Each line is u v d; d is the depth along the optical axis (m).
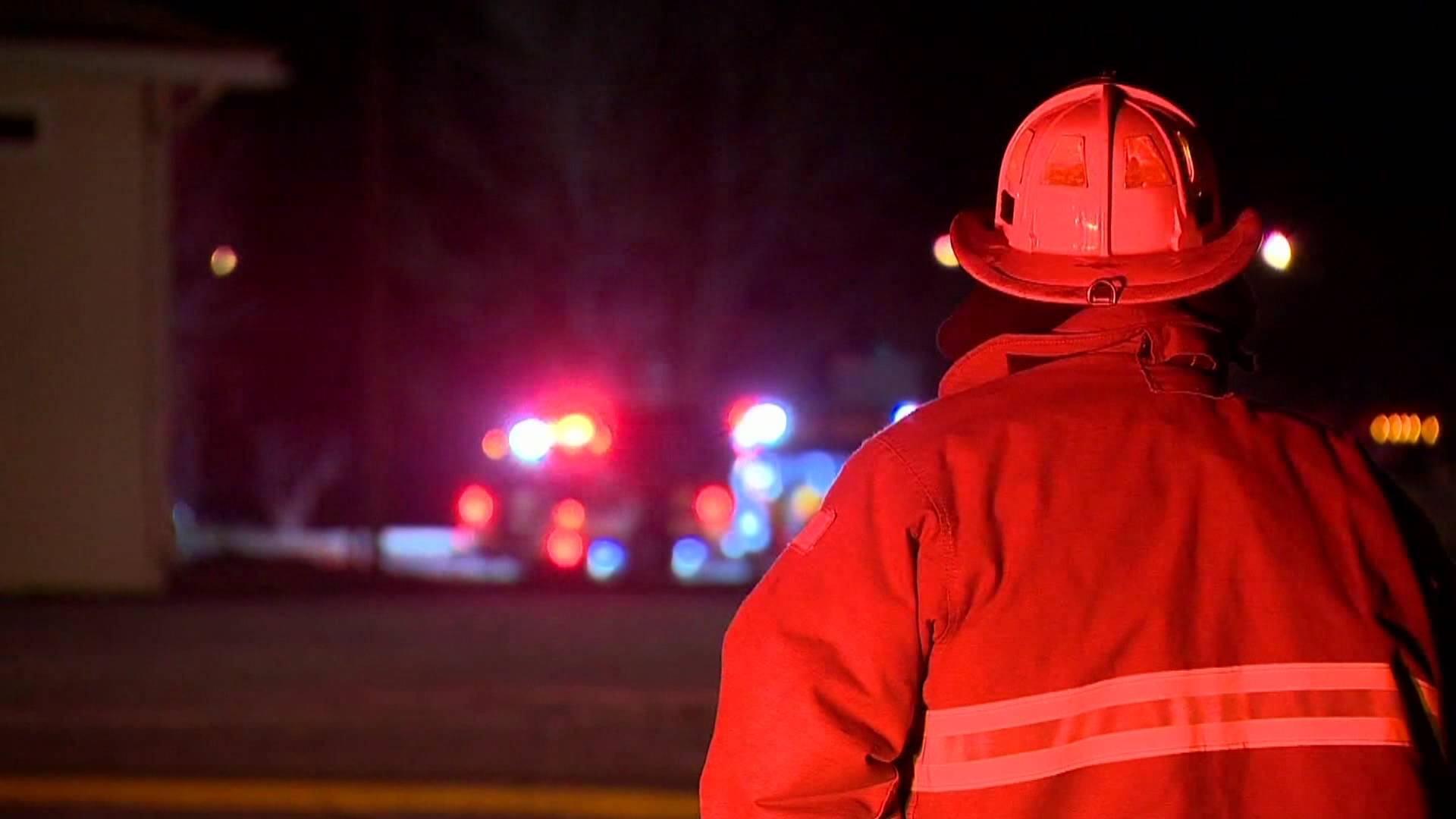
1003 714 3.84
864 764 3.89
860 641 3.92
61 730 17.39
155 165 28.55
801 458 29.03
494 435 31.36
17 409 28.05
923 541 3.95
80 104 28.09
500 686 18.55
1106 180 4.37
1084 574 3.89
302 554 40.59
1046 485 3.98
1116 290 4.26
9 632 22.81
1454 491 26.44
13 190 28.00
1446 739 3.95
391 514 52.62
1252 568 3.91
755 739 3.93
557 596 26.05
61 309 28.16
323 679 19.28
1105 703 3.82
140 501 28.42
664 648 21.00
